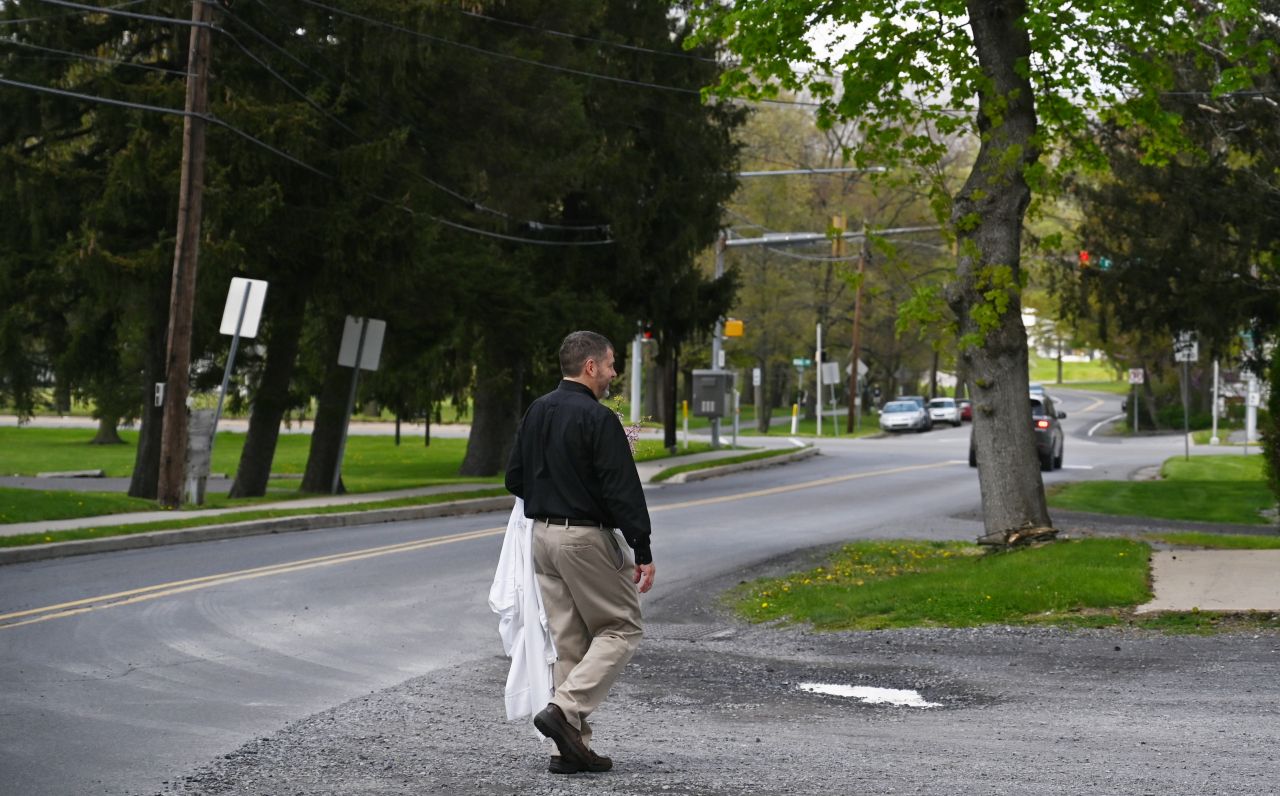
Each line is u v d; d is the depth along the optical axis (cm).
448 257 10756
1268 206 9838
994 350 6172
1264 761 2544
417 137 10388
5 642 4028
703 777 2486
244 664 3769
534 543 2553
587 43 12938
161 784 2497
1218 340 10744
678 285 14375
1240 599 4538
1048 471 14650
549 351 13138
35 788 2472
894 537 7588
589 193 13238
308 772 2569
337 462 10581
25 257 9519
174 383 8500
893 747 2748
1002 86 6153
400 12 9350
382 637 4269
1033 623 4397
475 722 3045
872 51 6481
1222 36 8419
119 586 5259
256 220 8938
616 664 2523
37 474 13650
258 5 9269
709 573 6125
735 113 14388
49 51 9350
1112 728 2894
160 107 8969
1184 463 15362
